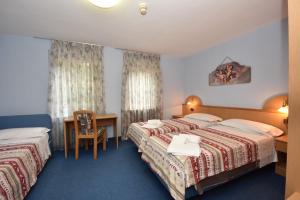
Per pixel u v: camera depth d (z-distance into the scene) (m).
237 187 1.93
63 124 3.24
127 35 2.95
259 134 2.32
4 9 2.03
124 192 1.89
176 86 4.64
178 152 1.66
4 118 2.85
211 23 2.49
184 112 4.64
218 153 1.72
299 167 0.62
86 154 3.06
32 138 2.44
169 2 1.90
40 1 1.85
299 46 0.59
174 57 4.57
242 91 3.08
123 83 3.84
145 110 4.14
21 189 1.68
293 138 0.63
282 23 2.46
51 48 3.16
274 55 2.57
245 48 2.99
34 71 3.12
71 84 3.33
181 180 1.50
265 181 2.05
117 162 2.70
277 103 2.52
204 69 3.97
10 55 2.96
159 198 1.78
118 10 2.06
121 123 3.92
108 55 3.73
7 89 2.97
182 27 2.62
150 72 4.16
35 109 3.16
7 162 1.67
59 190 1.94
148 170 2.42
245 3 1.95
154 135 2.45
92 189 1.95
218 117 3.44
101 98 3.63
